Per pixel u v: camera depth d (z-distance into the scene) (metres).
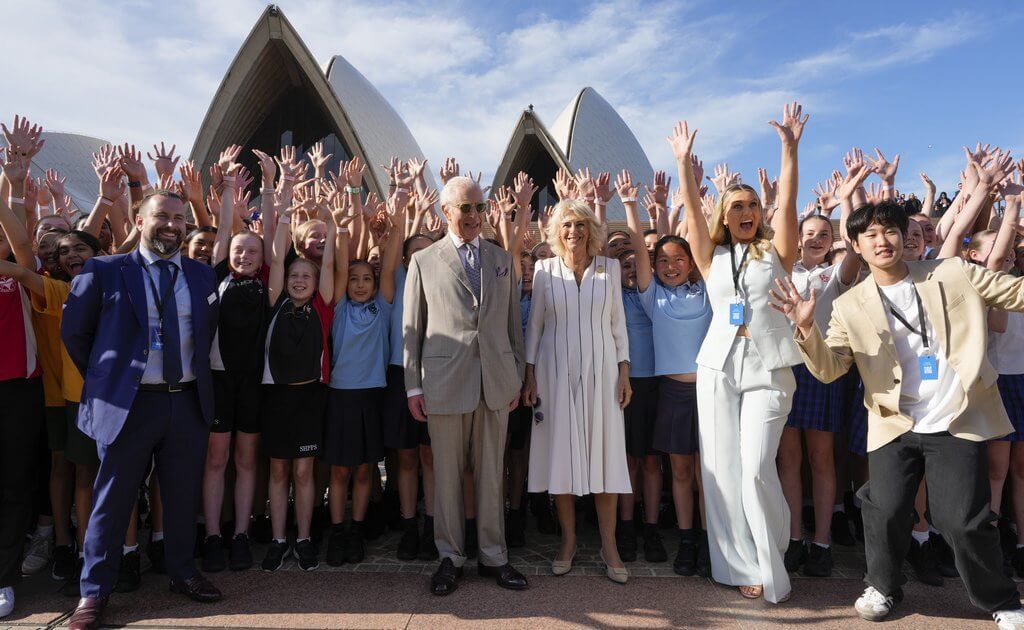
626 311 3.83
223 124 21.25
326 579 3.17
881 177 4.31
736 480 3.02
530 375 3.40
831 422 3.27
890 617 2.64
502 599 2.88
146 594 2.97
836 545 3.73
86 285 2.73
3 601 2.77
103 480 2.69
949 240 3.33
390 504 4.24
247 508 3.43
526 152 24.84
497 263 3.26
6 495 2.86
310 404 3.43
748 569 2.94
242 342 3.42
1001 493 3.47
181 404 2.86
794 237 3.06
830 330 2.90
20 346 2.93
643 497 3.99
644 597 2.90
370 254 4.45
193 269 3.01
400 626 2.58
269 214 3.79
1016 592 2.49
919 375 2.64
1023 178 3.71
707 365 3.09
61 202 5.39
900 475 2.62
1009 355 3.45
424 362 3.15
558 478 3.12
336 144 24.00
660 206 4.31
